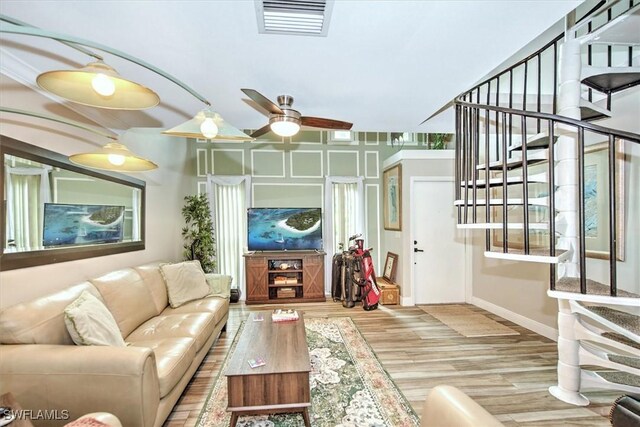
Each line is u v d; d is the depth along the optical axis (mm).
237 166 5285
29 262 1996
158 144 4023
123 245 3131
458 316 4004
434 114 3115
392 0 1407
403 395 2230
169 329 2459
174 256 4512
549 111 3096
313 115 3086
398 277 4727
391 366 2658
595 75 2018
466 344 3109
